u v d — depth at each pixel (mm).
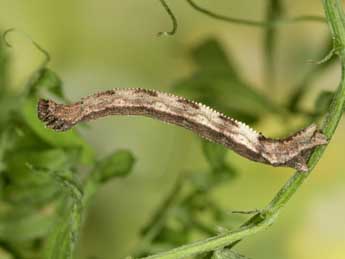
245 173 150
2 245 119
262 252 153
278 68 158
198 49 136
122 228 154
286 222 155
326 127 88
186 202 124
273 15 133
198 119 88
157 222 124
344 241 156
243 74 156
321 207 156
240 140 88
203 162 152
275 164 87
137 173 152
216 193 149
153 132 153
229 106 129
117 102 89
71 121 88
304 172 88
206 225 124
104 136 153
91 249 153
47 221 115
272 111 129
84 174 122
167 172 153
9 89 126
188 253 90
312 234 156
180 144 153
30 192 113
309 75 132
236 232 90
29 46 156
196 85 130
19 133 113
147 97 89
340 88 88
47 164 111
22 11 157
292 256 154
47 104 88
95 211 153
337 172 158
